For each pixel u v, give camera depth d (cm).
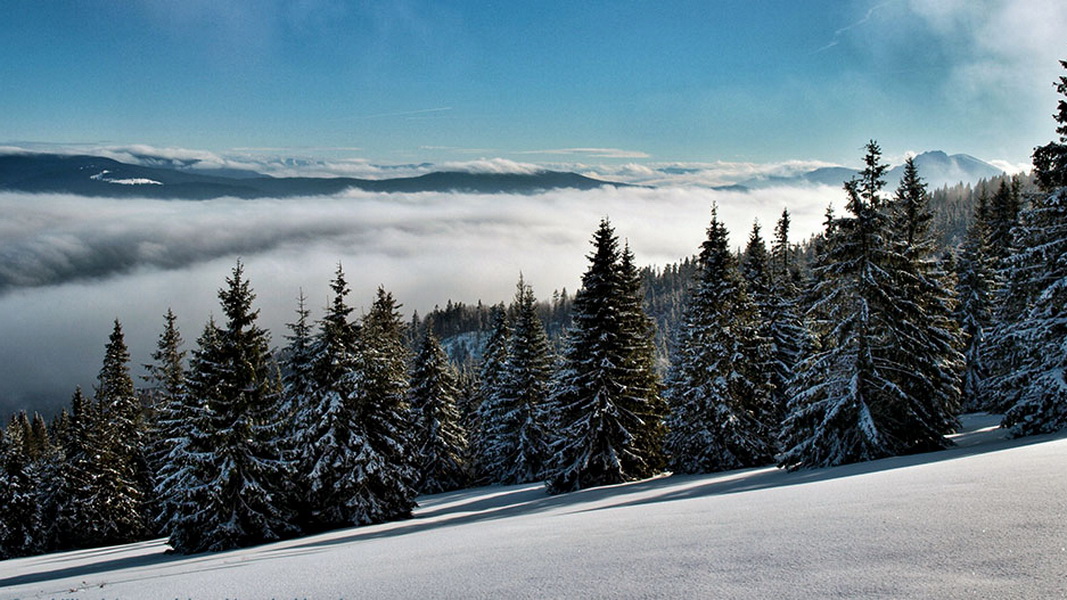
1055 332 1950
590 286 3056
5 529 4050
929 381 2172
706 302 3089
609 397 2934
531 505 2323
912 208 2944
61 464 4309
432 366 4722
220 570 932
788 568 426
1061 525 443
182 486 2403
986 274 3791
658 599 389
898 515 564
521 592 448
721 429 2898
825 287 2312
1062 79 1989
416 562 675
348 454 2661
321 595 538
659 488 2228
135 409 4562
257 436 2556
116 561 2203
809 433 2258
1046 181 2075
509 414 4516
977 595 330
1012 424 1956
